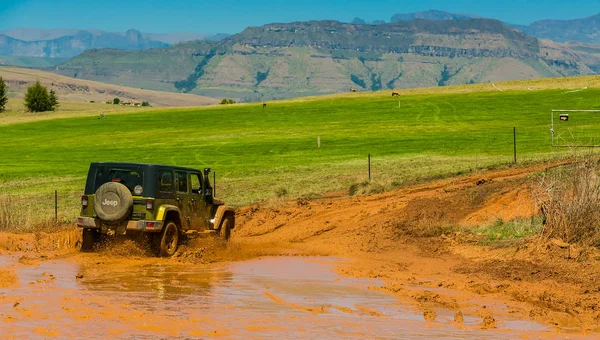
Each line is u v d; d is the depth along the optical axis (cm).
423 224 2606
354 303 1523
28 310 1378
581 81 14450
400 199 3378
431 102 12950
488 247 2175
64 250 2338
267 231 2983
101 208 2166
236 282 1783
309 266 2094
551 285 1694
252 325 1289
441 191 3434
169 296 1567
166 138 9788
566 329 1298
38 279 1778
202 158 7312
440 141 7656
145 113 14562
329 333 1240
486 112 10856
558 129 8056
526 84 14825
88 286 1681
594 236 1988
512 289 1650
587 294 1597
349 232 2772
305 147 7912
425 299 1570
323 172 5547
